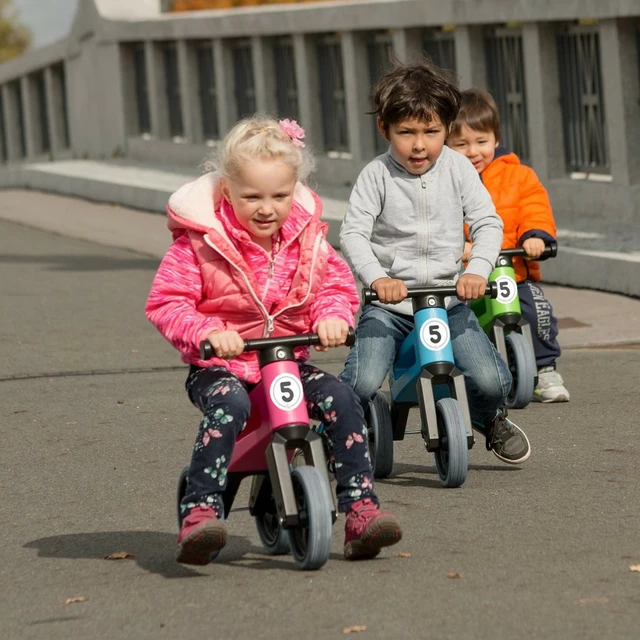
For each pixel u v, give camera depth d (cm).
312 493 1475
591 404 2462
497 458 2106
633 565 1516
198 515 1477
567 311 3416
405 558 1578
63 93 9038
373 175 1952
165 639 1348
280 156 1479
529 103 4597
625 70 4131
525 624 1334
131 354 3116
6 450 2278
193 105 7188
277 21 6212
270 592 1473
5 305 3812
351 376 1895
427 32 5316
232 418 1479
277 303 1548
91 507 1912
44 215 6184
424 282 1945
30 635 1391
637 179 4178
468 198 1944
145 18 7538
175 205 1531
